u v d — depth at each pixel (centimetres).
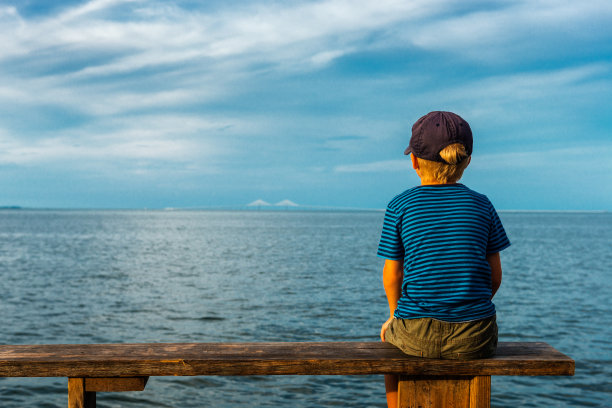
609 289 1800
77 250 3572
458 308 254
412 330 262
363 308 1388
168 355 268
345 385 737
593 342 1014
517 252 3634
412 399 266
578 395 708
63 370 258
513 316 1295
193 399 683
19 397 691
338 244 4447
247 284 1886
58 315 1277
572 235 6481
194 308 1379
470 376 266
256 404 666
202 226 9450
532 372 262
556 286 1883
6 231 6556
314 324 1177
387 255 271
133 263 2689
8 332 1088
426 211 263
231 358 262
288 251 3606
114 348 281
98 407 655
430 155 267
